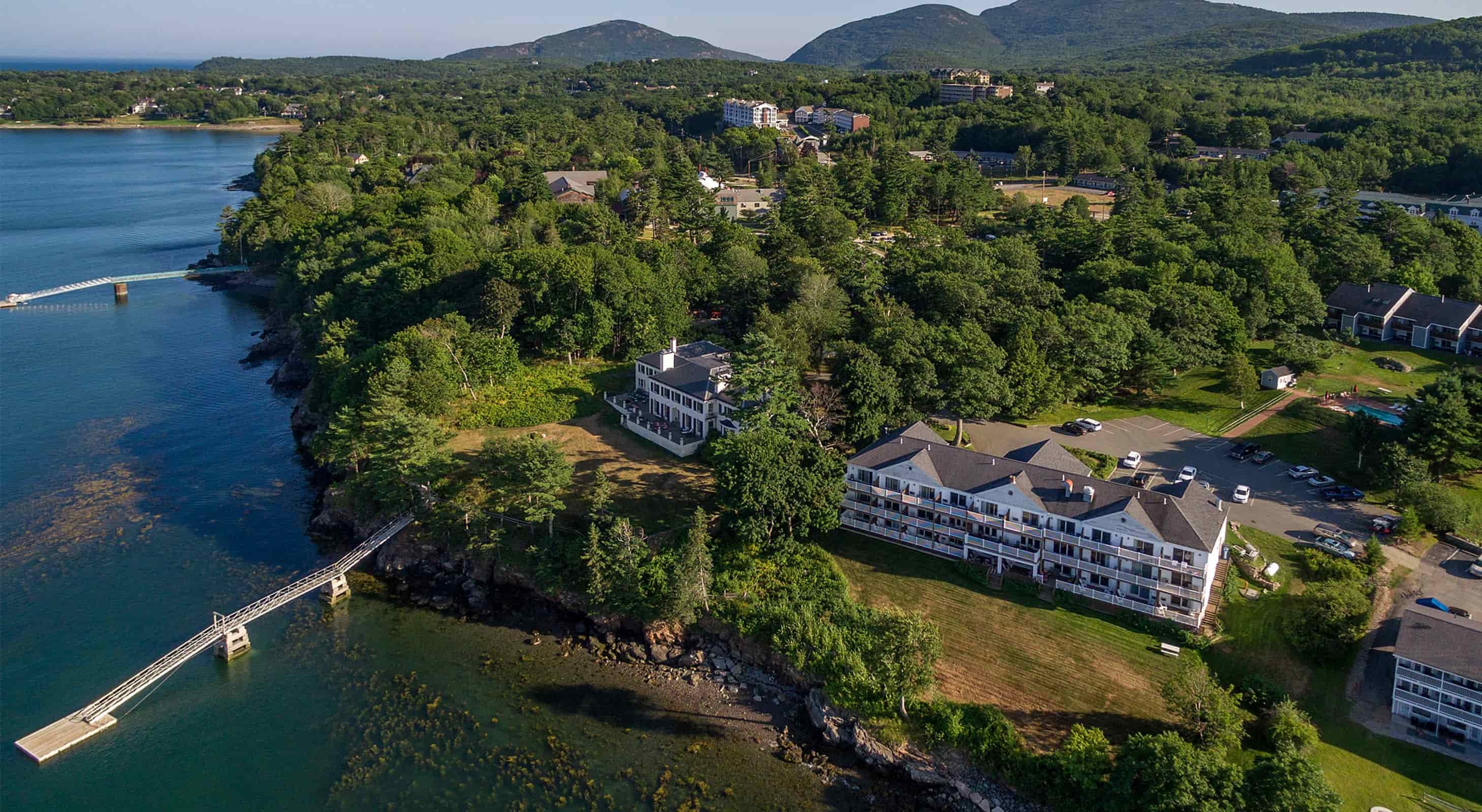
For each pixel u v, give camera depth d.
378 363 130.25
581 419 132.62
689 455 121.31
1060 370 130.88
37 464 129.25
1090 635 87.81
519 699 85.94
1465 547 98.00
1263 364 148.75
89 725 80.50
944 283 145.12
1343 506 106.62
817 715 82.94
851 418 114.88
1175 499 89.38
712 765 78.25
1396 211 192.75
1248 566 94.88
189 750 78.81
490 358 139.38
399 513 111.06
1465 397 109.19
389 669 89.69
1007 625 89.69
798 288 150.38
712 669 90.19
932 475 99.19
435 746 79.81
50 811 72.12
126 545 109.50
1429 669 74.88
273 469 129.75
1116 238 183.12
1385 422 122.94
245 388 160.50
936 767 76.69
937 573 97.81
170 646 91.62
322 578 100.38
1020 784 74.00
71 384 159.88
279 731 81.19
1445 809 68.31
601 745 80.31
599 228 185.12
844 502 105.62
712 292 165.50
